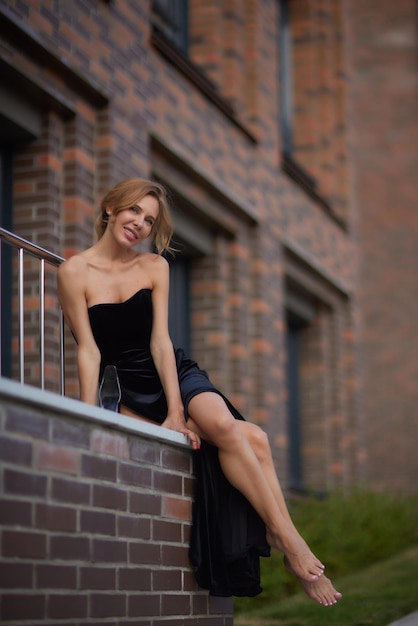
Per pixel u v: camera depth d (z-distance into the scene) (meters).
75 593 4.45
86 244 8.82
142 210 5.57
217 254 12.13
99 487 4.70
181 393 5.66
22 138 8.56
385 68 23.47
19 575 4.10
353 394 16.41
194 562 5.46
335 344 16.16
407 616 7.83
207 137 11.38
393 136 23.23
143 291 5.68
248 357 12.48
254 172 12.73
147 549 5.07
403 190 23.03
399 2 23.61
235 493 5.57
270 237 13.12
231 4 12.72
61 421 4.46
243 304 12.41
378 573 10.80
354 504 12.65
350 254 16.70
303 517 11.73
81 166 8.84
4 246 8.27
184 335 12.01
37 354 8.10
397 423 22.12
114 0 9.44
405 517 13.41
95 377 5.50
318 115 16.38
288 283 14.58
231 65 12.59
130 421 4.96
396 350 22.42
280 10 16.33
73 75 8.62
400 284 22.69
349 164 16.88
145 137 9.84
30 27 8.02
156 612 5.10
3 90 8.09
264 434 5.66
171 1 12.10
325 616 8.38
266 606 9.16
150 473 5.17
